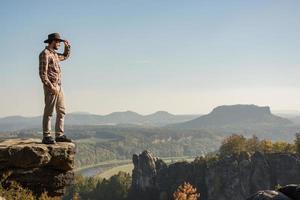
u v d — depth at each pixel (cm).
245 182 15200
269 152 16550
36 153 1178
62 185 1247
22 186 1187
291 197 884
